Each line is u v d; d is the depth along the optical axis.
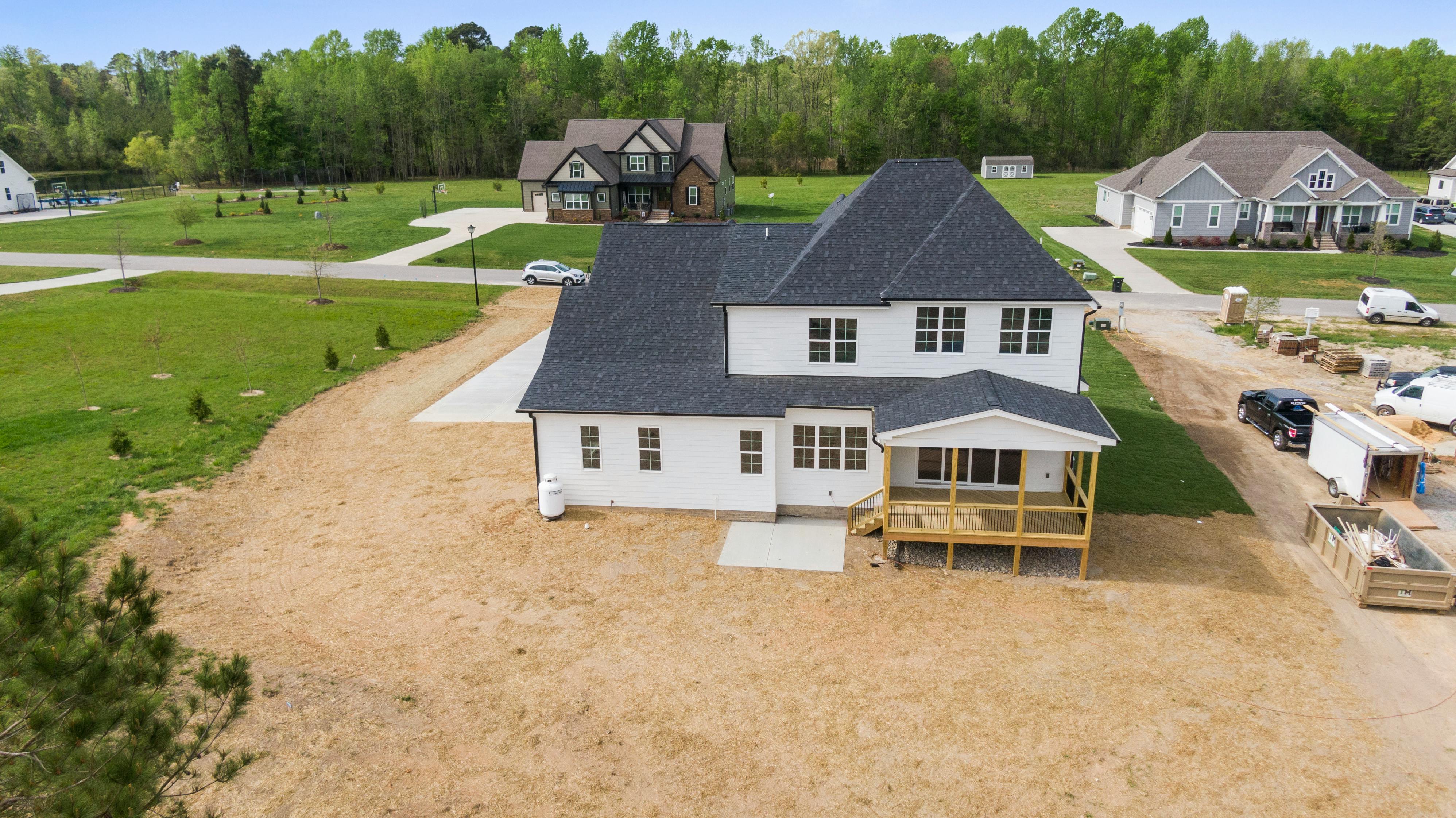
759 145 129.62
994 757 15.07
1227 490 26.58
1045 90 139.12
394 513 24.91
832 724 15.96
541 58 152.62
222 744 14.91
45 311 47.81
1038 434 20.75
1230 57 137.50
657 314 26.64
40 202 100.88
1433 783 14.50
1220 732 15.71
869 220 25.25
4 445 28.33
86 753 9.30
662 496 24.95
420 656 17.92
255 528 23.83
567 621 19.38
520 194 101.44
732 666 17.73
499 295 55.09
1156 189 71.94
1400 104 130.50
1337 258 64.62
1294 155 71.38
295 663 17.48
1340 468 26.22
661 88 146.50
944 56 154.88
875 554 22.61
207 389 35.25
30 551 9.71
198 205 93.12
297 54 153.12
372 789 14.16
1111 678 17.28
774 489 24.28
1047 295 22.94
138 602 10.30
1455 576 19.27
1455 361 39.69
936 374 24.16
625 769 14.80
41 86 152.88
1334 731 15.75
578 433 24.62
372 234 74.44
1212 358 41.41
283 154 123.25
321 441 30.69
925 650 18.27
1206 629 19.06
